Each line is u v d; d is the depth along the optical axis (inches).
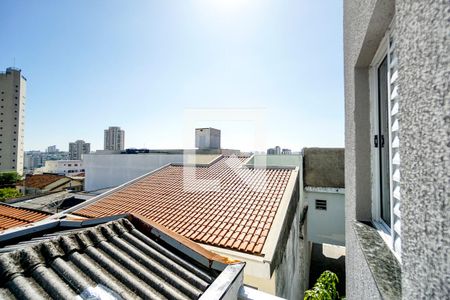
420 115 27.8
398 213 56.2
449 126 22.6
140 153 955.3
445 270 22.9
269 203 269.6
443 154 23.5
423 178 27.0
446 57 23.2
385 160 77.4
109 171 936.3
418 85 28.2
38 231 134.3
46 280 73.0
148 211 292.0
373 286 56.2
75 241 96.5
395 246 58.4
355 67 86.6
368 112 84.0
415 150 28.9
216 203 289.6
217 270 109.3
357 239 73.2
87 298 69.4
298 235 364.2
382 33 64.1
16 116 2603.3
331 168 497.4
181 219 257.6
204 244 206.8
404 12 32.0
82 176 1712.6
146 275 90.2
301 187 458.3
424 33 26.9
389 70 62.9
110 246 101.2
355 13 83.7
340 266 511.5
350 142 98.7
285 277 236.7
